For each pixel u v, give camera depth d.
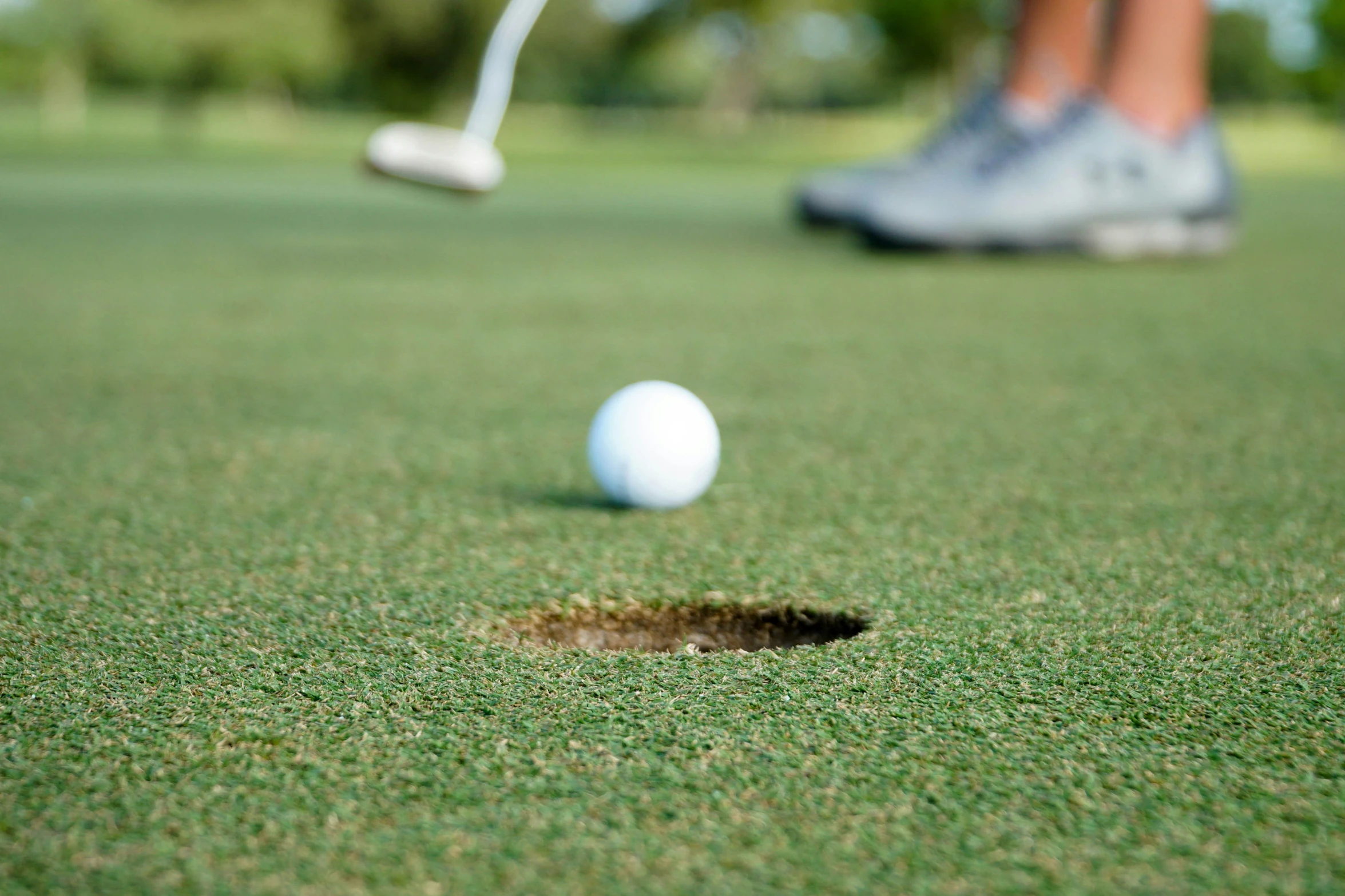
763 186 4.67
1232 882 0.79
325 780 0.83
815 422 1.20
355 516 1.03
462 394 1.26
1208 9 2.07
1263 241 2.55
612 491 1.03
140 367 1.33
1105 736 0.85
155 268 2.05
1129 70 2.06
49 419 1.20
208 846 0.81
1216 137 2.12
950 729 0.86
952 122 2.34
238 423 1.19
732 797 0.82
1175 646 0.91
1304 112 16.81
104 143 7.17
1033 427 1.19
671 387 1.05
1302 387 1.29
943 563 0.98
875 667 0.89
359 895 0.77
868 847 0.81
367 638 0.91
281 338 1.44
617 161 6.88
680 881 0.78
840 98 18.81
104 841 0.81
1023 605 0.94
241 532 1.01
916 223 2.11
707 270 2.07
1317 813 0.82
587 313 1.62
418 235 2.67
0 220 2.87
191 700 0.87
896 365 1.35
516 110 17.62
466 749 0.85
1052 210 2.08
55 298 1.70
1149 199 2.09
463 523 1.02
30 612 0.93
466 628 0.92
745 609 0.94
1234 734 0.86
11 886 0.78
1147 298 1.74
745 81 15.51
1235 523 1.03
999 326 1.51
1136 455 1.13
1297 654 0.90
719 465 1.11
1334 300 1.72
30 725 0.86
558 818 0.82
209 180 4.45
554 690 0.88
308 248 2.38
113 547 1.00
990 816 0.82
